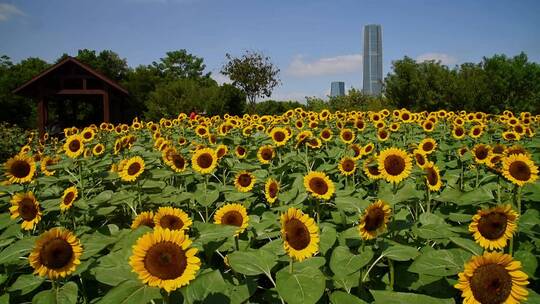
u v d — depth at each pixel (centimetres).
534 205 527
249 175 573
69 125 3247
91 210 493
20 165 529
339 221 454
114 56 7725
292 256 294
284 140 870
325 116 1584
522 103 3256
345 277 318
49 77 2738
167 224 345
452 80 3384
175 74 9644
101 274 288
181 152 871
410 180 557
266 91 5312
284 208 467
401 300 264
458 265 300
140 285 244
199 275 290
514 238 403
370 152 824
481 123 1364
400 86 3578
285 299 261
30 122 4641
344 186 679
